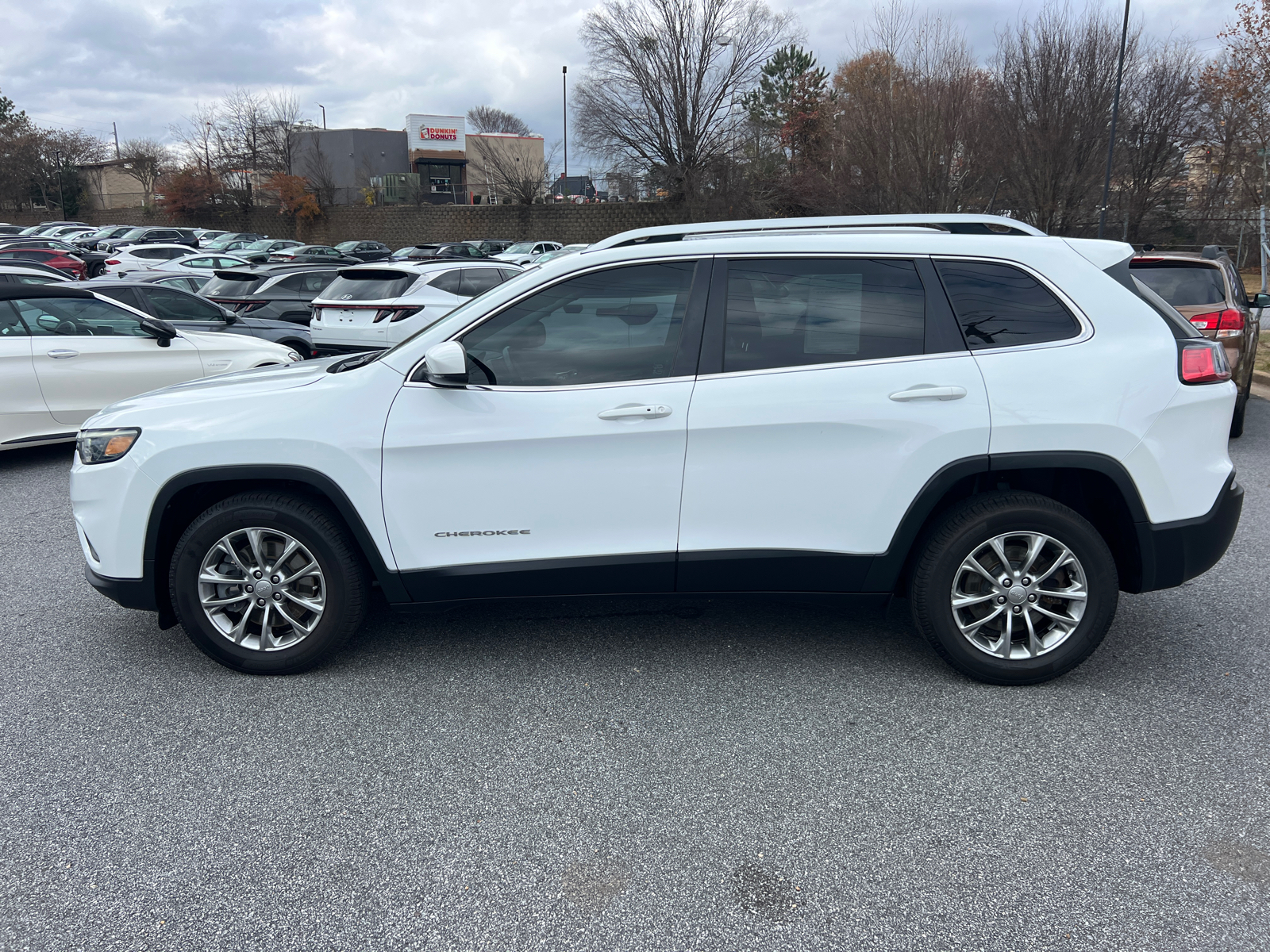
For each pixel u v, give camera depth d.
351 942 2.22
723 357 3.38
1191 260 8.07
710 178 37.47
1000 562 3.40
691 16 35.44
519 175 46.19
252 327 11.05
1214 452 3.34
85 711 3.40
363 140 57.62
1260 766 2.93
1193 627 4.07
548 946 2.20
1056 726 3.21
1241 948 2.15
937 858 2.50
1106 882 2.39
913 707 3.36
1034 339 3.32
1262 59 22.33
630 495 3.40
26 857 2.54
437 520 3.44
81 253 24.73
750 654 3.84
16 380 7.38
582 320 3.42
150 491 3.47
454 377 3.33
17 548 5.50
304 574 3.54
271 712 3.38
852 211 29.33
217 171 51.47
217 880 2.45
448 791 2.86
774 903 2.34
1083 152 24.64
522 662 3.79
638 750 3.10
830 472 3.34
